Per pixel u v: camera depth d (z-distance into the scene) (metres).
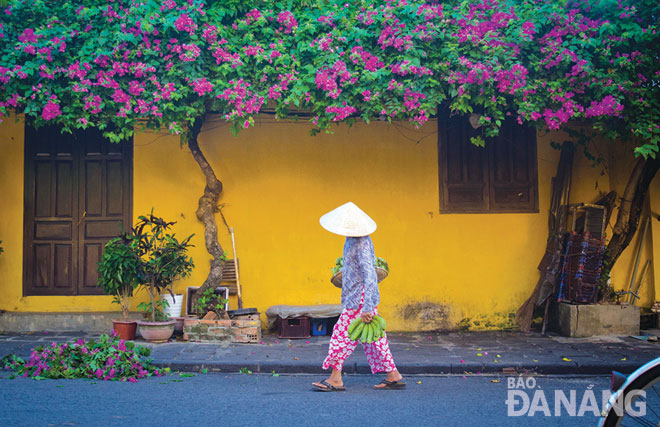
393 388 6.18
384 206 9.65
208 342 8.40
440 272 9.62
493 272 9.65
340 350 5.96
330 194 9.65
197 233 9.53
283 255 9.58
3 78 7.57
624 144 9.78
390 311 9.55
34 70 7.86
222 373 7.05
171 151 9.58
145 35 7.80
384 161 9.69
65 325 9.13
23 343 8.18
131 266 8.26
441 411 5.23
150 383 6.29
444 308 9.57
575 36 7.97
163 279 8.61
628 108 8.02
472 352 7.85
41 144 9.60
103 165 9.60
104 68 7.93
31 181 9.55
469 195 9.73
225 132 9.63
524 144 9.78
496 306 9.62
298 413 5.10
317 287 9.55
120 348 6.78
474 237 9.68
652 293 9.68
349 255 5.91
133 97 7.96
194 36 7.80
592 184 9.80
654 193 9.70
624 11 7.85
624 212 9.39
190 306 9.27
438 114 9.65
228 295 9.34
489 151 9.76
